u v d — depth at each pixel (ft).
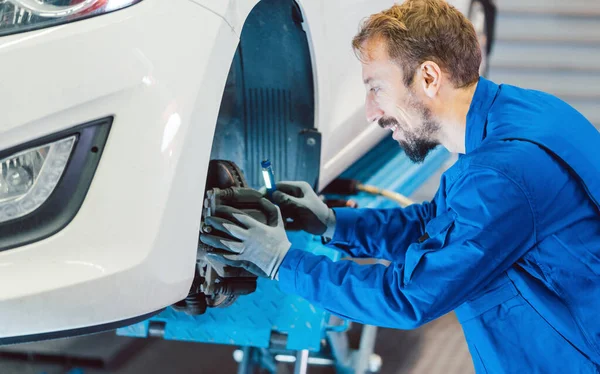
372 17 5.02
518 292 4.68
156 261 4.44
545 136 4.57
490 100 4.90
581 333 4.62
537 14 15.26
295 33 6.06
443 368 9.61
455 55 4.78
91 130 4.30
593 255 4.57
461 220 4.49
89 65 4.20
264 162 5.61
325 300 4.82
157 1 4.43
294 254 4.91
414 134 5.15
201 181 4.68
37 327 4.31
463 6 10.03
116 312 4.41
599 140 4.95
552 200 4.47
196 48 4.50
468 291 4.55
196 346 10.55
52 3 4.25
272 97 6.49
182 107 4.42
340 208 6.15
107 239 4.34
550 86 15.11
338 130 7.27
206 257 5.16
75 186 4.34
